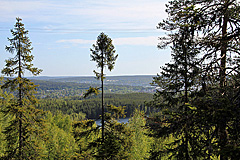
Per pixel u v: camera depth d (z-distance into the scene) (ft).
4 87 50.44
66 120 193.06
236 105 19.99
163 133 31.04
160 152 33.53
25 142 53.47
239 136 19.04
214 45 26.23
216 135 21.31
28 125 53.31
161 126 33.22
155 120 35.14
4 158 51.60
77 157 45.65
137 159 75.66
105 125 48.11
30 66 52.34
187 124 23.84
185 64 31.55
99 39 47.96
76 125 48.39
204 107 21.94
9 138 52.42
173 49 33.40
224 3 29.37
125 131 48.11
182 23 29.53
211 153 21.25
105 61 47.93
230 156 16.80
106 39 47.85
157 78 37.01
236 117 18.94
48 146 106.52
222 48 26.35
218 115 19.85
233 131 19.76
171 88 35.09
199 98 24.23
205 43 26.96
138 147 80.38
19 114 51.83
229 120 19.79
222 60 28.17
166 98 36.06
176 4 31.27
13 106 49.80
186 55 31.86
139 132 84.84
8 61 50.62
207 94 24.06
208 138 21.85
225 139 19.94
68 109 447.42
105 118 47.80
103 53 47.88
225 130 20.44
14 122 52.54
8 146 53.26
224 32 30.83
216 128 21.16
